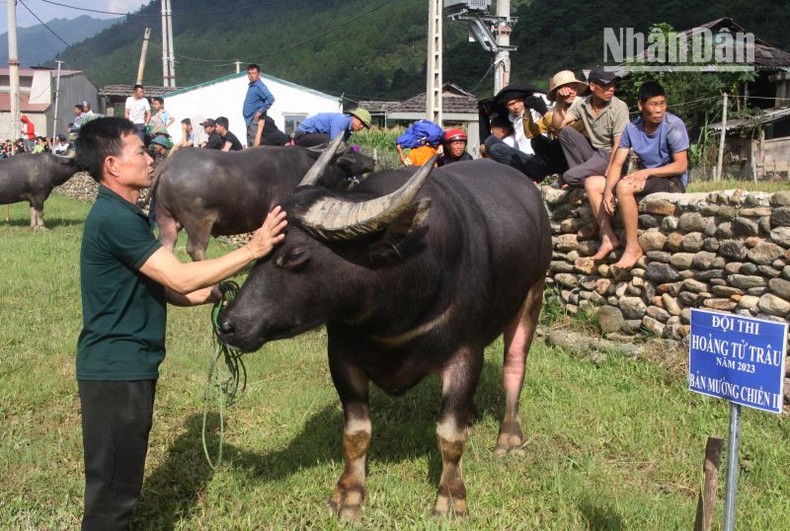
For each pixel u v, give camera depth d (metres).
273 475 5.00
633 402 6.11
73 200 23.62
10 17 30.72
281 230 3.82
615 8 47.91
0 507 4.59
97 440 3.69
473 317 4.43
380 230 3.74
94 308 3.69
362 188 4.33
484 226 4.65
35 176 16.42
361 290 3.94
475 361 4.50
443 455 4.50
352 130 11.06
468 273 4.37
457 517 4.42
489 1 20.53
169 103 37.12
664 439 5.50
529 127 8.71
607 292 7.62
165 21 46.22
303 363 7.28
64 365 7.16
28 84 55.16
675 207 6.92
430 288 4.11
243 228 9.20
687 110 27.17
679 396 6.23
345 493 4.58
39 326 8.41
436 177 4.69
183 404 6.21
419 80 80.62
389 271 3.95
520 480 4.97
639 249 7.23
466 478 4.96
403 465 5.21
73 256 12.77
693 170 24.22
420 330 4.22
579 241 8.00
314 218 3.79
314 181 4.25
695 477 4.97
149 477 4.98
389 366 4.38
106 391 3.67
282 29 135.88
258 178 9.02
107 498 3.74
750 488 4.86
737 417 3.14
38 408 6.17
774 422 5.65
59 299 9.70
